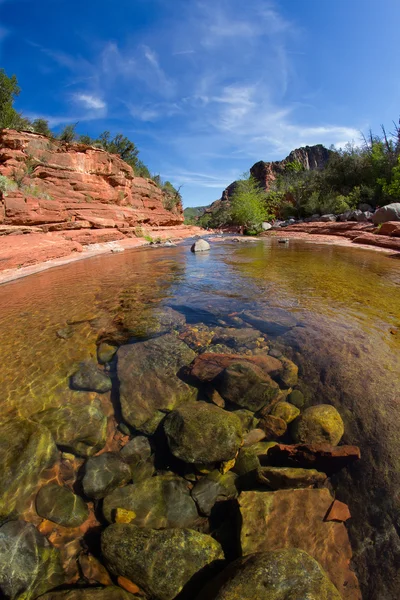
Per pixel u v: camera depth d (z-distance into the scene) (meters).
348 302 4.90
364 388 2.69
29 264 9.48
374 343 3.41
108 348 3.73
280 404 2.71
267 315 4.45
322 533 1.75
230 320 4.39
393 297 5.13
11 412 2.72
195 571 1.60
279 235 20.48
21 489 2.02
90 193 18.08
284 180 36.53
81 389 3.02
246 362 3.08
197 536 1.74
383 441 2.19
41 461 2.22
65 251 11.41
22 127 18.92
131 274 7.94
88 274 8.19
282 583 1.40
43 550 1.71
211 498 2.01
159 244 16.12
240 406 2.74
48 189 15.82
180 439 2.28
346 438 2.32
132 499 2.00
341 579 1.56
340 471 2.09
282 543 1.71
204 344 3.74
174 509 1.95
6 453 2.22
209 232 28.05
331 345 3.42
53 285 7.05
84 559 1.70
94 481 2.08
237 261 9.33
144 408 2.73
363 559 1.63
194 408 2.54
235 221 31.44
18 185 14.01
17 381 3.18
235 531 1.82
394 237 11.38
